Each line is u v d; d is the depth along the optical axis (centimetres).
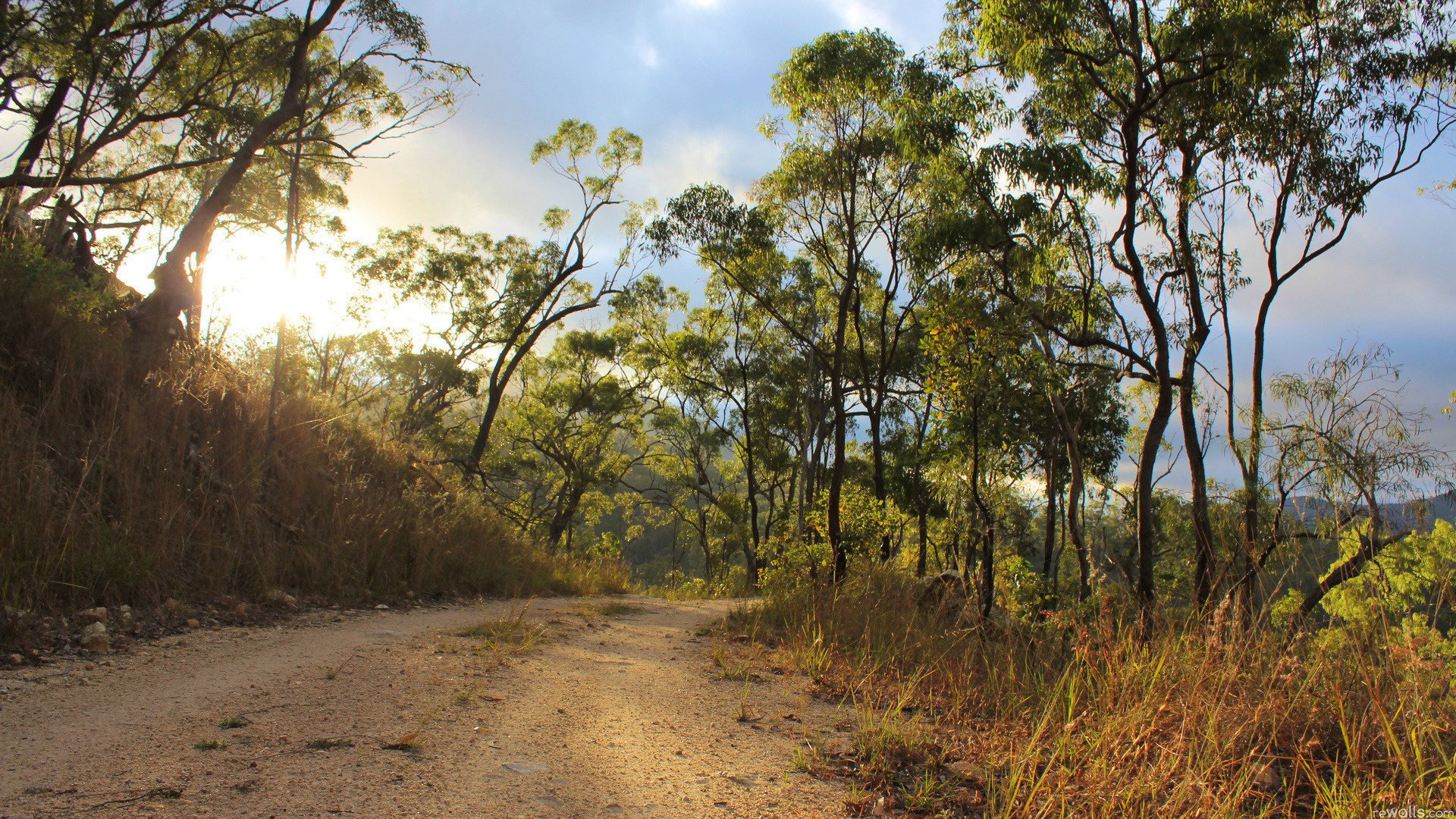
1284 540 596
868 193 2195
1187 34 1284
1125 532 1700
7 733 350
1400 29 1518
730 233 2219
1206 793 307
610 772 340
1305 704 384
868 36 1889
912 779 354
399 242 3162
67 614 579
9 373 792
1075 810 312
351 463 1216
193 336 1220
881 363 2505
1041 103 1511
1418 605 414
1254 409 1470
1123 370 1566
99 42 1427
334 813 271
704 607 1382
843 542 1609
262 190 2047
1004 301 1560
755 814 300
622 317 3331
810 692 550
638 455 4338
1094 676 486
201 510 818
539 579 1390
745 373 3491
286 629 687
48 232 1257
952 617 852
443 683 491
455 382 3016
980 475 1184
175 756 326
